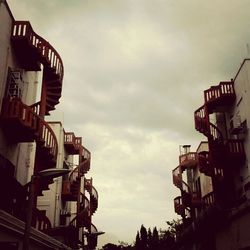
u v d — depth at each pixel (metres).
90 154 39.94
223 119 28.86
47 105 22.42
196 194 35.66
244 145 25.16
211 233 23.86
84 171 37.03
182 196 37.19
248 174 24.17
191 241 30.52
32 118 17.94
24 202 18.41
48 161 20.73
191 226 27.72
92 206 45.12
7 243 13.98
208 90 27.80
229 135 27.61
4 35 17.73
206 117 27.39
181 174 38.22
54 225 29.80
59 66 21.70
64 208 34.62
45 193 30.73
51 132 20.50
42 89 21.00
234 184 26.08
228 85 27.20
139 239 72.12
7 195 16.50
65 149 35.47
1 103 16.91
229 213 19.34
